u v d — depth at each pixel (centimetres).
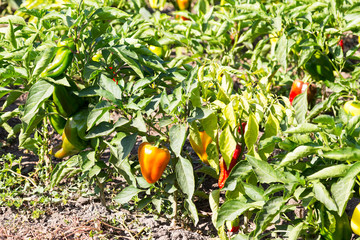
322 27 237
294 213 218
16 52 202
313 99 273
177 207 221
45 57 194
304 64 246
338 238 189
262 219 183
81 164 211
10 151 254
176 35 258
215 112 199
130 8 325
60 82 200
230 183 191
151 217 219
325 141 181
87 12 205
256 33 254
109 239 209
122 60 214
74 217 216
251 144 195
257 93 203
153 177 201
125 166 208
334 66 245
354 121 183
